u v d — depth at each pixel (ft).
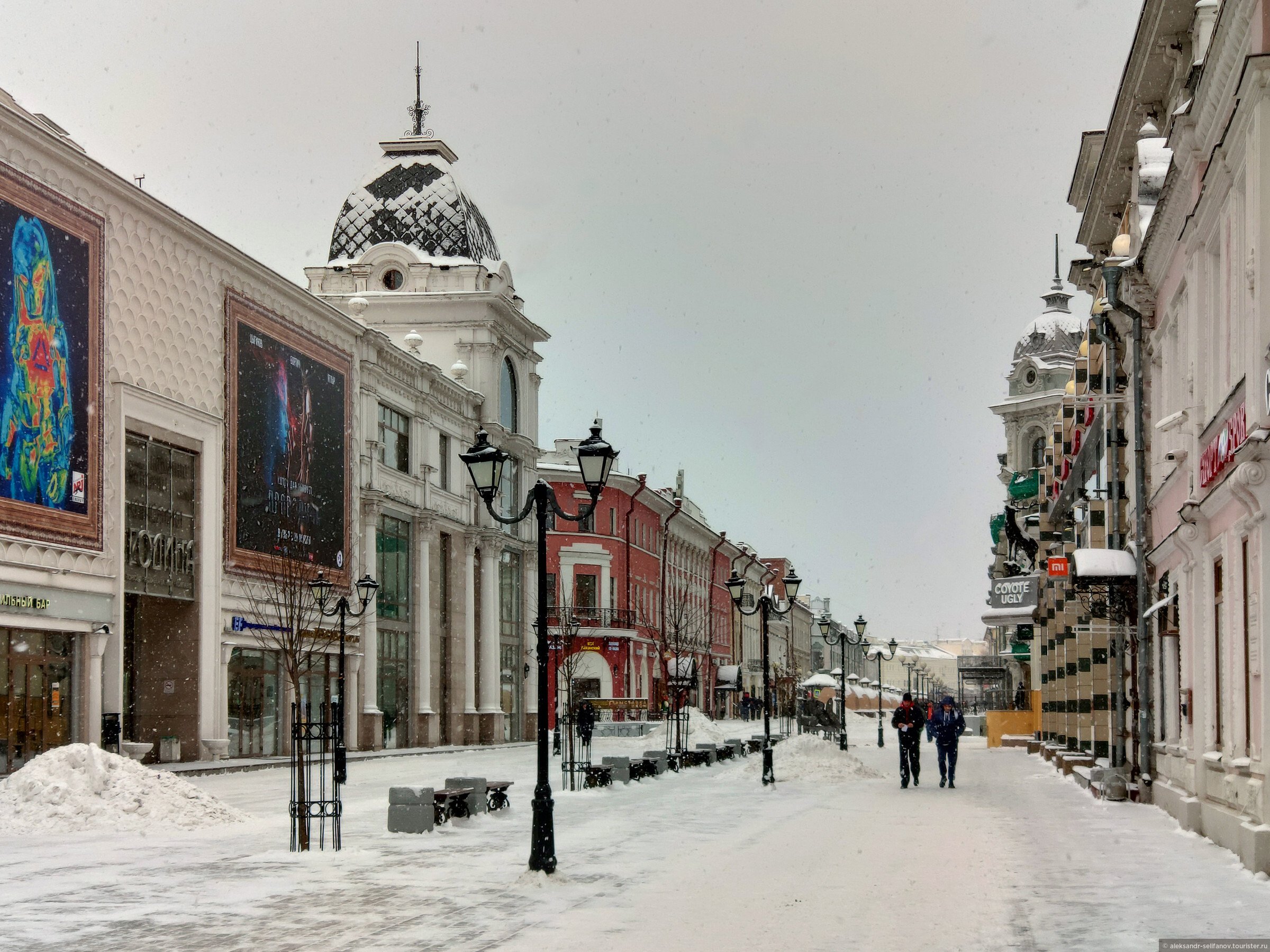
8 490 100.07
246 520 134.62
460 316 201.57
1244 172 51.49
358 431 161.38
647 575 288.92
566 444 284.41
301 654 138.21
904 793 90.68
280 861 51.67
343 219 212.02
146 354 119.14
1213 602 60.03
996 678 273.95
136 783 66.33
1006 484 262.67
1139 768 80.28
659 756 112.06
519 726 216.74
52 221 106.11
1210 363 61.41
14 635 101.60
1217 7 72.74
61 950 33.63
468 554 196.24
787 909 39.70
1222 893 42.52
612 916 38.52
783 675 364.38
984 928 36.24
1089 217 106.93
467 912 39.32
